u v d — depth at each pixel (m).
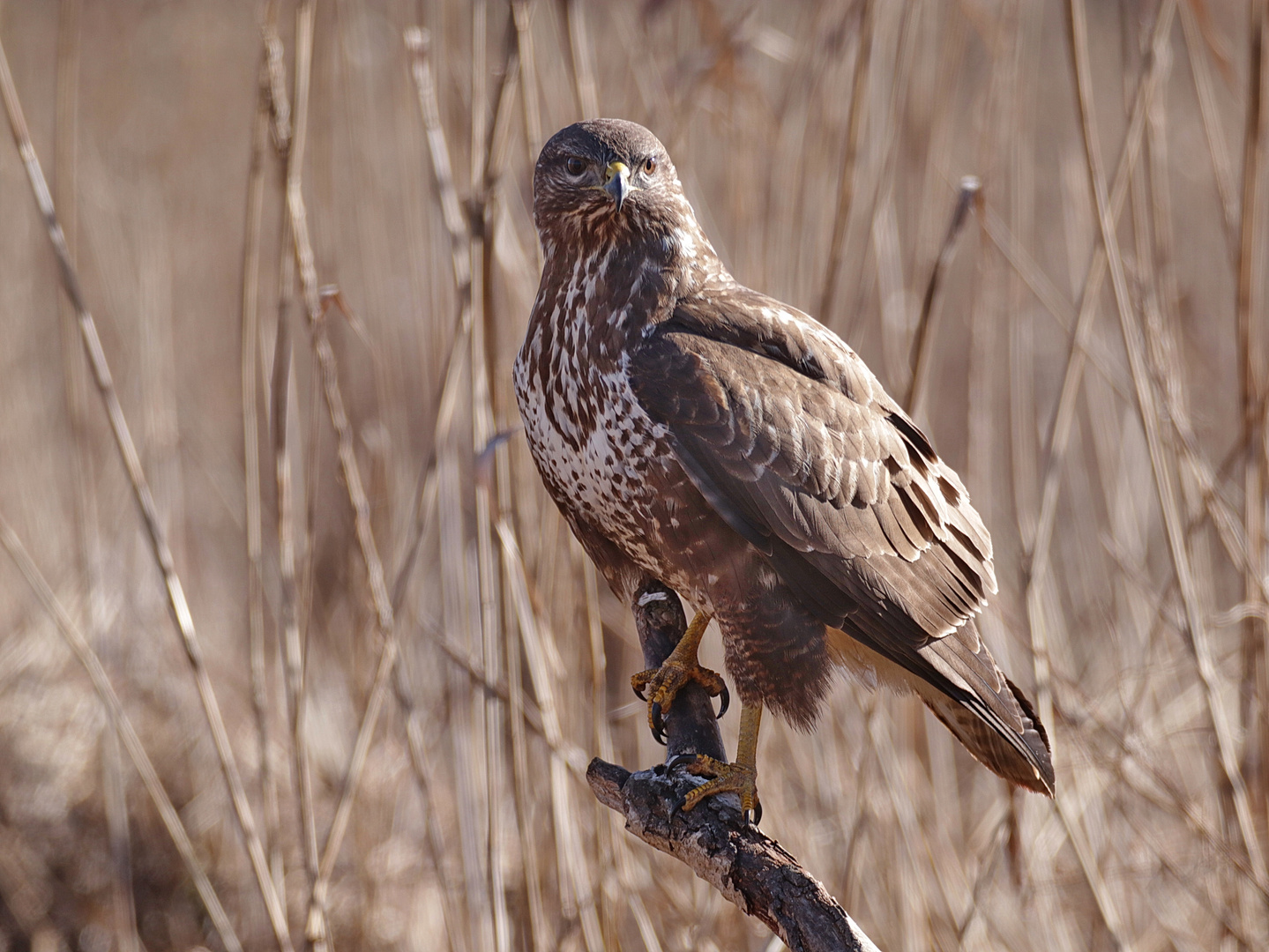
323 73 10.77
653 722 7.03
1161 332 9.02
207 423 15.44
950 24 10.06
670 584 7.08
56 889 11.40
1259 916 9.19
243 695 12.66
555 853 9.02
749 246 9.83
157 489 12.48
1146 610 10.36
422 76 8.08
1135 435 11.27
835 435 6.74
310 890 8.06
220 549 14.47
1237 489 10.20
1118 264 7.79
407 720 8.59
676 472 6.66
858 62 8.18
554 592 9.30
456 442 10.01
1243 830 8.01
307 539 8.67
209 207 16.16
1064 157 12.02
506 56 7.45
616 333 6.83
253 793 11.88
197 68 16.08
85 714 12.20
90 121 16.31
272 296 14.15
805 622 6.69
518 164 10.02
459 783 9.16
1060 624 10.42
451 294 9.96
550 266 7.19
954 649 6.84
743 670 6.75
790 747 10.09
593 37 10.99
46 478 13.15
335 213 12.02
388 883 10.89
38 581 8.81
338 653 12.41
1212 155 8.66
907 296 10.38
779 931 5.39
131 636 12.80
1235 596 12.18
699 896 9.25
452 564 10.07
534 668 8.03
